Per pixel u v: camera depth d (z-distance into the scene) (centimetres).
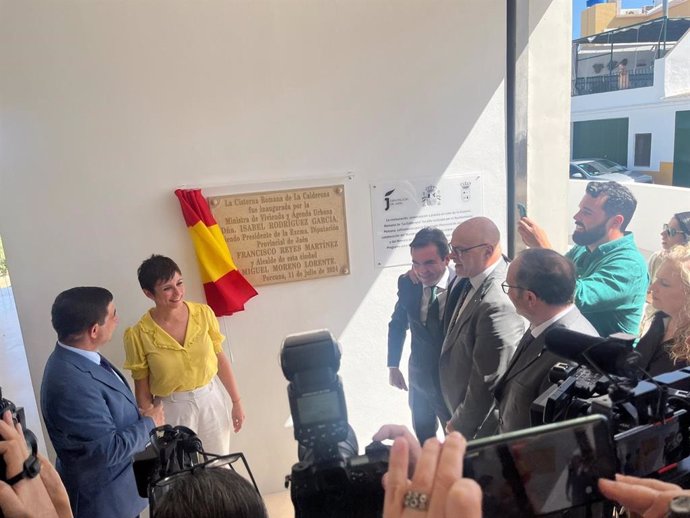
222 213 252
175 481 85
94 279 244
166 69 236
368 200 267
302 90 250
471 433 191
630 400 83
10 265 235
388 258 274
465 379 202
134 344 226
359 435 286
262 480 277
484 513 64
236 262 258
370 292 275
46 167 232
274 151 253
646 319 195
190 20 234
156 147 241
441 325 231
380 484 78
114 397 182
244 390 270
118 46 229
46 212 235
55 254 238
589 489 67
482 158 275
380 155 264
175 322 230
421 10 255
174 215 247
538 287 144
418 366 249
